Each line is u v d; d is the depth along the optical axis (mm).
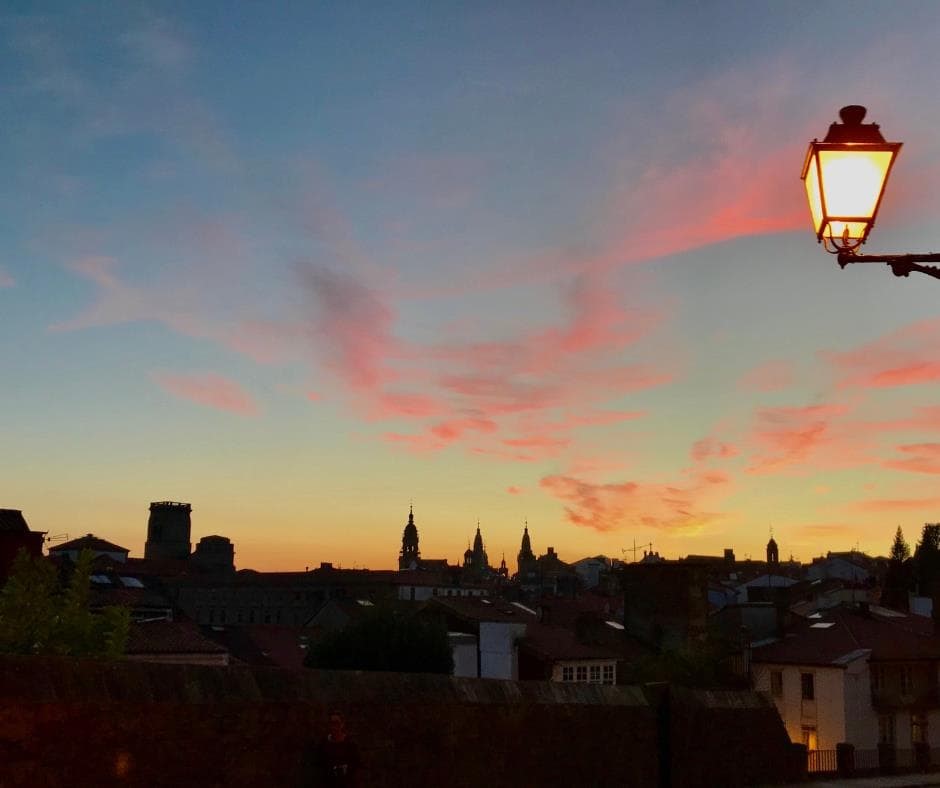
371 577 126250
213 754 12023
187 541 181125
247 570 165125
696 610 56000
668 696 19875
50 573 24016
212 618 133625
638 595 58406
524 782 16328
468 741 15477
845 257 7223
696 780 20125
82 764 10727
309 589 128750
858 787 23875
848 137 6848
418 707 14805
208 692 12211
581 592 137625
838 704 46500
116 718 11109
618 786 18297
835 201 6855
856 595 66875
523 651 51500
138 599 56875
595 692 18453
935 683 49062
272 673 13180
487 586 143500
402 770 14391
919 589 105625
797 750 23375
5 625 22922
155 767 11398
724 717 21500
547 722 17016
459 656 50781
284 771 12734
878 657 47125
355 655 44156
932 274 7262
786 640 52438
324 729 13352
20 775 10172
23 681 10445
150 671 11750
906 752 33844
